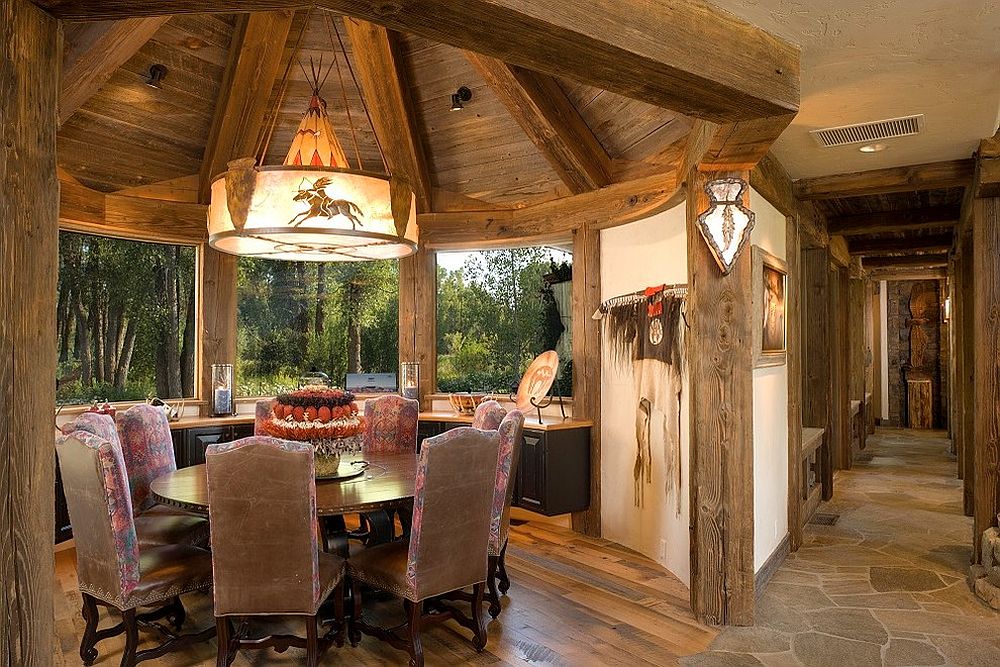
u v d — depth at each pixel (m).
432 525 2.91
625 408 4.88
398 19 1.83
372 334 6.27
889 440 10.45
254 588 2.74
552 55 2.10
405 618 3.52
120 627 3.06
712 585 3.44
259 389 5.96
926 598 3.79
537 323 5.89
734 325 3.41
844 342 7.99
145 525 3.58
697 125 3.36
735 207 3.35
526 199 5.68
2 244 1.48
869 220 6.27
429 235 5.92
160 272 5.48
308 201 2.90
